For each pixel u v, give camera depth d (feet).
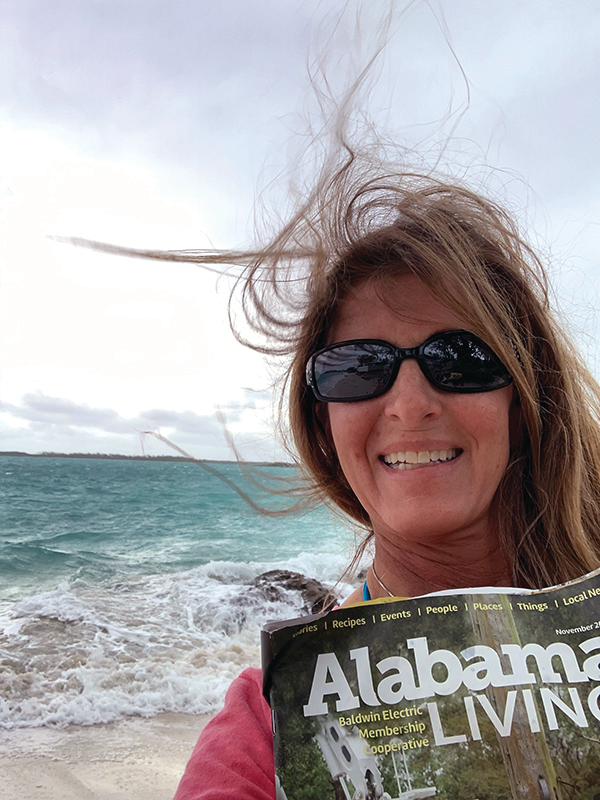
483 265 1.33
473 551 1.28
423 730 0.80
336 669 0.85
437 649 0.85
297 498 1.89
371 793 0.77
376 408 1.22
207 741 1.04
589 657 0.85
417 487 1.17
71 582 11.03
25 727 5.33
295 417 1.57
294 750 0.81
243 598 9.32
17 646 7.09
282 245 1.63
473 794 0.76
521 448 1.34
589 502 1.44
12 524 19.08
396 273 1.26
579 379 1.51
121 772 4.67
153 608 9.09
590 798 0.76
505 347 1.20
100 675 6.34
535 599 0.89
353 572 1.80
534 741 0.79
